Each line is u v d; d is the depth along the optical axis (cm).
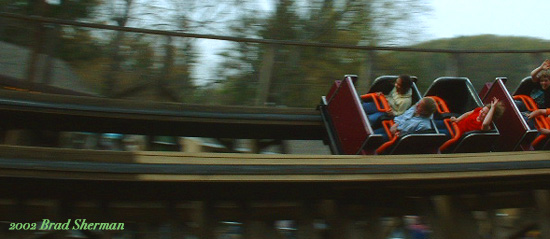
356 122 641
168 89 796
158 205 636
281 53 852
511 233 813
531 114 678
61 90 754
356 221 678
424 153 635
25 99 681
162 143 933
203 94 809
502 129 702
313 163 560
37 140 832
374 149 625
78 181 502
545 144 682
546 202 746
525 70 1028
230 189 571
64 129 730
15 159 477
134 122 752
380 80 691
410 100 658
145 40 793
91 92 768
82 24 759
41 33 740
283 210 661
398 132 619
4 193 532
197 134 794
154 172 510
